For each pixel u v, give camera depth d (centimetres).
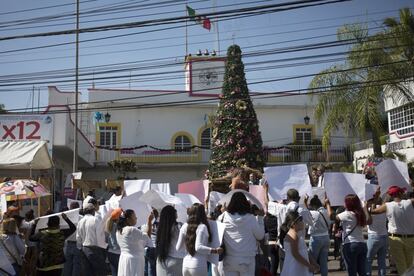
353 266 805
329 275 1060
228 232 604
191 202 920
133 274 738
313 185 1327
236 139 1998
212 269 740
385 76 1980
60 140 2134
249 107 2039
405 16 1972
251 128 2022
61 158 2717
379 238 829
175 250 651
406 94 2052
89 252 882
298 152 3216
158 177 3222
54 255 850
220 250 595
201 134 3269
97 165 3122
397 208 814
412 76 1939
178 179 3231
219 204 824
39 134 2042
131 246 745
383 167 909
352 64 2052
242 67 2064
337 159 3158
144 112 3256
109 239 847
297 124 3362
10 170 1956
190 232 612
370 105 2036
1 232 836
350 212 811
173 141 3253
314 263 645
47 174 2108
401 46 1848
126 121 3234
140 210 867
